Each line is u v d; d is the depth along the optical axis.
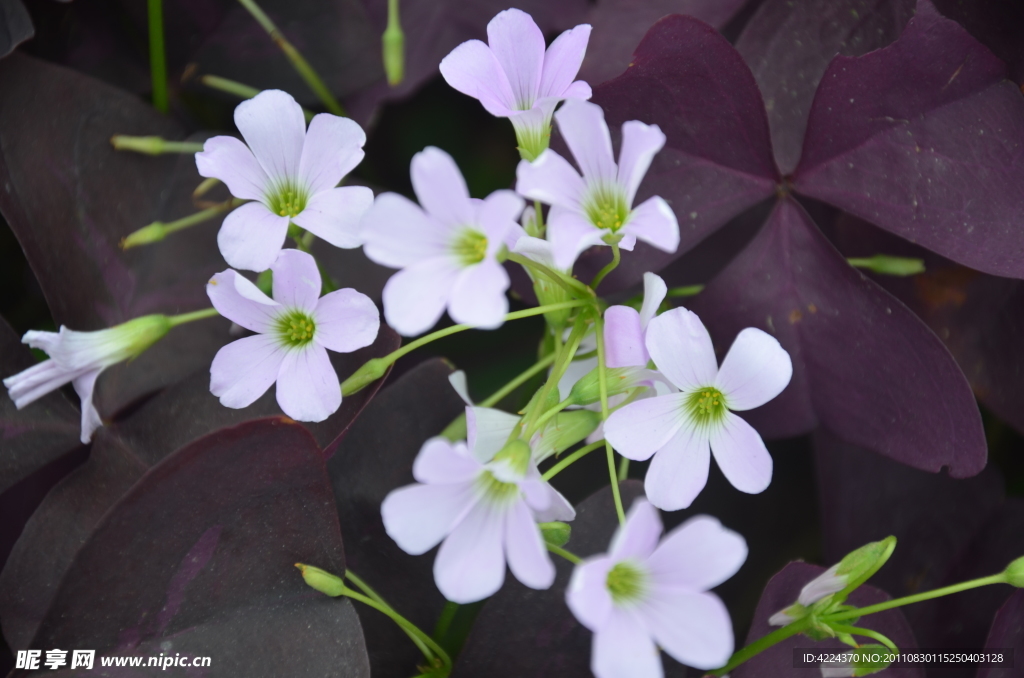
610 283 0.38
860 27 0.38
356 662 0.35
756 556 0.40
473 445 0.35
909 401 0.37
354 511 0.38
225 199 0.39
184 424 0.38
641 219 0.34
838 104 0.37
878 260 0.39
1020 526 0.39
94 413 0.37
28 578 0.37
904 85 0.37
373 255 0.33
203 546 0.36
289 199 0.37
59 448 0.38
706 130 0.38
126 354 0.37
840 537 0.39
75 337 0.36
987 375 0.39
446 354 0.41
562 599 0.37
